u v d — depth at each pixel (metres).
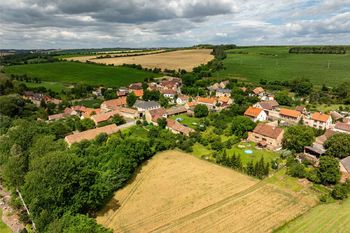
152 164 76.94
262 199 59.25
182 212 55.47
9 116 116.38
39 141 66.25
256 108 116.94
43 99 144.62
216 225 51.31
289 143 83.50
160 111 119.19
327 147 78.31
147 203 58.72
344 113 124.50
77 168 52.94
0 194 65.50
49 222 47.34
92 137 91.19
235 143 90.50
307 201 58.44
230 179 68.19
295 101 148.88
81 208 53.41
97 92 179.25
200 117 121.81
